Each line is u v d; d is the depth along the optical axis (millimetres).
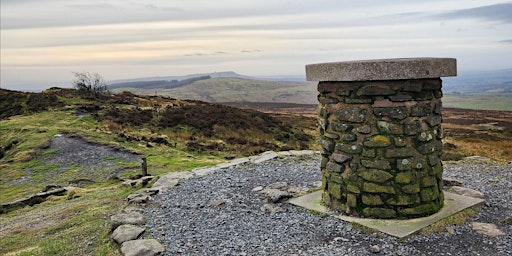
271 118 37938
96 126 28453
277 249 5488
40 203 12766
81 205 9898
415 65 5738
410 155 6109
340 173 6609
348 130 6426
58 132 25672
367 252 5227
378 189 6199
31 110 34094
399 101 6023
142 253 5430
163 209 7688
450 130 39219
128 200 8656
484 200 7000
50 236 7672
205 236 6145
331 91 6621
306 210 6973
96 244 6410
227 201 7883
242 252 5441
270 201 7621
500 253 5031
